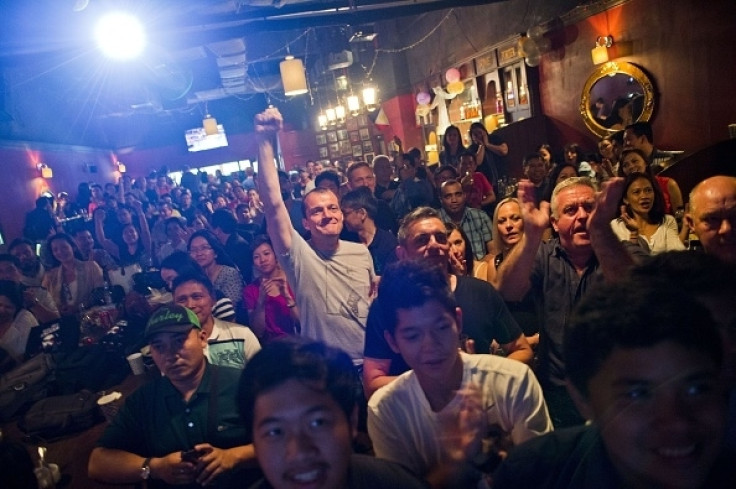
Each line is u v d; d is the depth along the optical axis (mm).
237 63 11531
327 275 2445
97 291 4062
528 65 8656
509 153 8359
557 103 8336
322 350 1024
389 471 1062
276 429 948
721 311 752
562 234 1938
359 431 1318
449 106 12664
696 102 5805
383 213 4410
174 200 12602
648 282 742
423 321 1191
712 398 678
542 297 1958
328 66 13359
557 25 7812
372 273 2529
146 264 5121
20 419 2504
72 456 2215
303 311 2457
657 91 6352
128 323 3240
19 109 11031
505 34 9492
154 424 1799
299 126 22531
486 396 1148
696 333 672
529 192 1921
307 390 949
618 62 6734
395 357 1739
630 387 683
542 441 808
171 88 16859
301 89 8406
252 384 985
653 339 667
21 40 5492
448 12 11477
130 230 5156
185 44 6020
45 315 3713
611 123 7129
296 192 11359
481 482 941
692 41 5723
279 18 5996
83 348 2932
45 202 9172
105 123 20812
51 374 2824
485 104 10828
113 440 1811
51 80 12695
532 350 1925
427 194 5531
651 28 6230
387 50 14969
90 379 2801
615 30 6832
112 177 19609
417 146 15062
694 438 671
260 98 23953
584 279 1873
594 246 1524
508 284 2006
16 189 10117
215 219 4895
